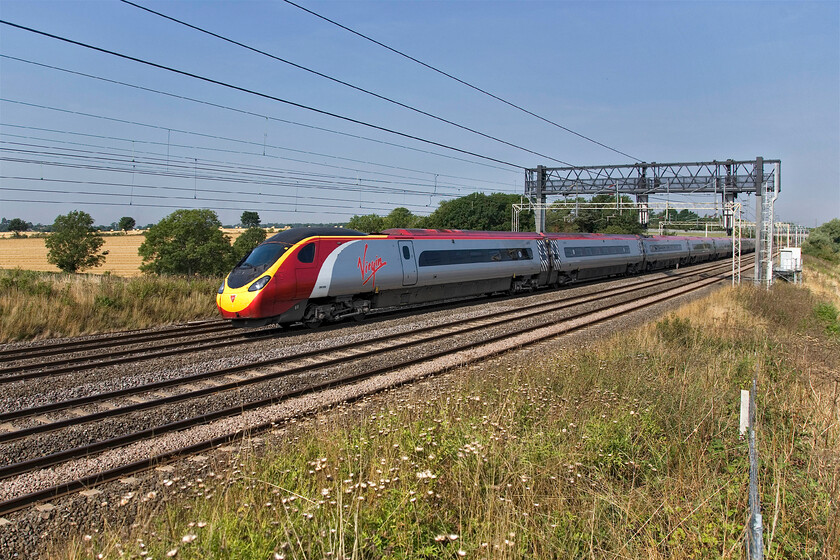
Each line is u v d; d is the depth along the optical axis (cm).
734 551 442
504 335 1477
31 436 745
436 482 542
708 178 3225
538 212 3678
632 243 3631
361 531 441
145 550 418
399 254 1839
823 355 1213
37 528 526
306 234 1585
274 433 768
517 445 626
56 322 1485
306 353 1215
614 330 1625
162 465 660
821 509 508
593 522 474
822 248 8169
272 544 426
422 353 1263
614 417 732
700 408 774
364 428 689
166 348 1300
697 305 2025
